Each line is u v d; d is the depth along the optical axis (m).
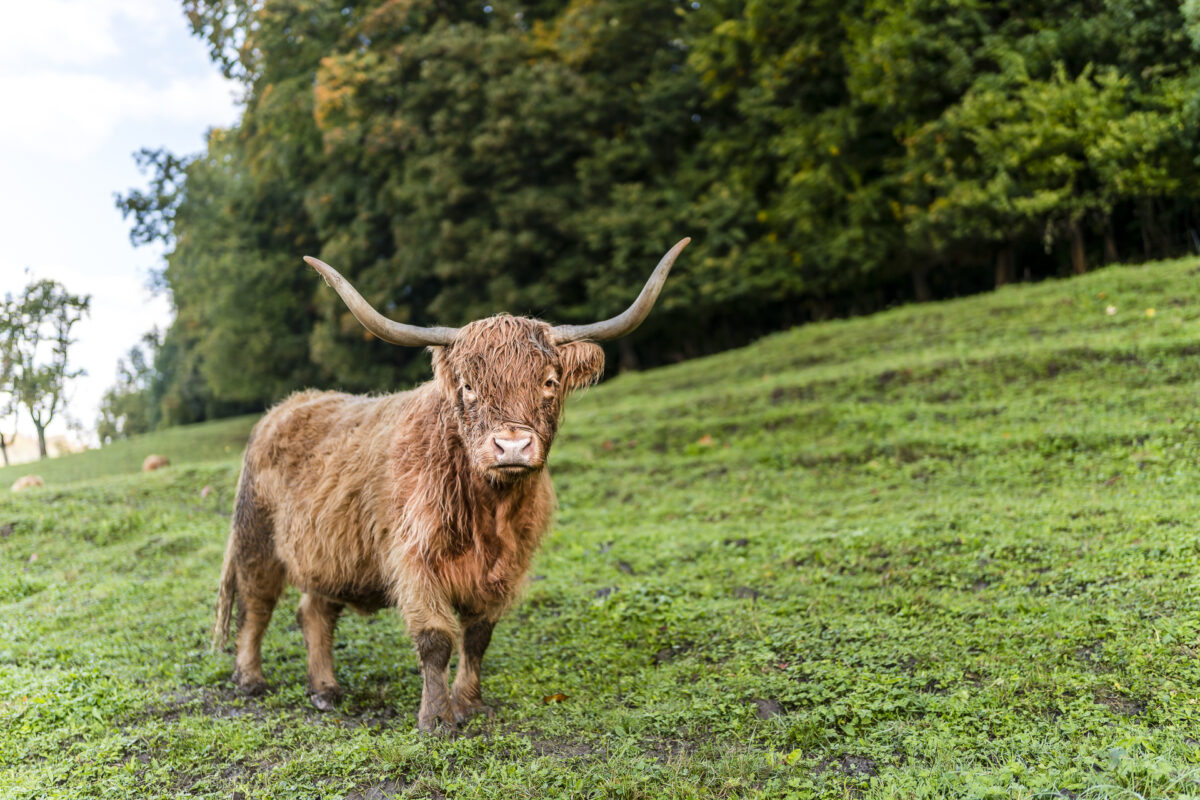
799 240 24.77
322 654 5.78
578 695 5.46
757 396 16.31
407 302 30.91
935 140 21.17
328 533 5.34
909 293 26.53
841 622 6.22
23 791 4.24
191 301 38.28
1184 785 3.53
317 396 6.18
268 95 28.45
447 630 4.87
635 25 27.73
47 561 10.31
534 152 27.22
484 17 29.67
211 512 12.51
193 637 7.00
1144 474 9.13
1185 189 18.41
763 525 9.62
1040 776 3.70
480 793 4.07
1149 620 5.41
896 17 21.11
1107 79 18.36
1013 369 14.04
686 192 26.61
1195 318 14.33
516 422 4.48
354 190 30.14
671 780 4.05
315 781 4.37
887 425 12.98
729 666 5.68
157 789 4.35
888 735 4.40
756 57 24.89
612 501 11.97
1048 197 18.83
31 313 18.44
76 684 5.78
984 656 5.27
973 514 8.43
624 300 26.31
